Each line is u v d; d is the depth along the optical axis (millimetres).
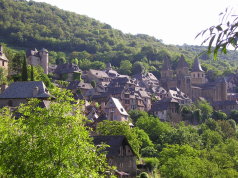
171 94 186375
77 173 27797
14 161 26266
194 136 108000
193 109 159750
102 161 31266
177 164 66000
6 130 27578
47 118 28969
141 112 140500
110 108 122000
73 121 29656
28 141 27453
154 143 109000
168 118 151875
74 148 28375
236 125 150000
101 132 88125
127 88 156375
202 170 65812
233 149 85875
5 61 124562
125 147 73312
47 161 26969
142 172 73938
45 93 86062
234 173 65750
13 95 87625
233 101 186000
